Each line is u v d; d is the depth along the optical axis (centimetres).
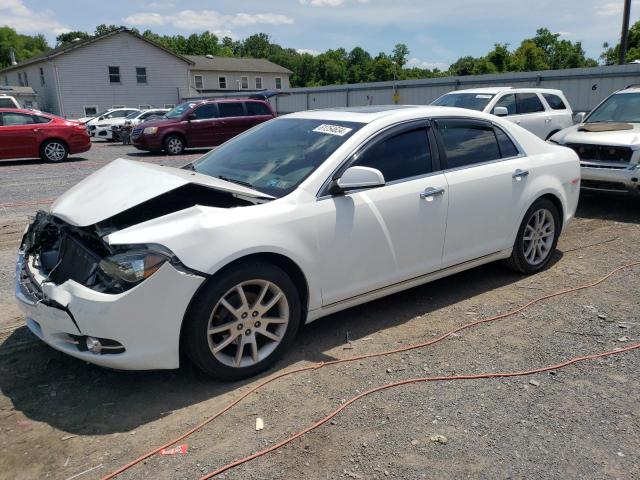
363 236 368
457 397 311
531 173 478
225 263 305
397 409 300
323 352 367
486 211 443
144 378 337
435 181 407
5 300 466
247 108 1916
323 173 357
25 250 367
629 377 331
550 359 353
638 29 4725
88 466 259
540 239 509
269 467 256
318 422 289
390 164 390
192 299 303
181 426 289
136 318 289
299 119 440
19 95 3888
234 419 294
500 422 287
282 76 6212
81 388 327
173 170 386
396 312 432
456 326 404
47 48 10762
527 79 2066
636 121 822
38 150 1564
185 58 4212
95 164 1543
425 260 411
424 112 422
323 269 353
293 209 339
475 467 254
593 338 382
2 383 333
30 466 260
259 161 399
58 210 340
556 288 477
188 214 311
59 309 299
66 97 3853
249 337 330
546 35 6906
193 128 1828
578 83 1916
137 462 261
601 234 656
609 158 733
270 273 328
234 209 326
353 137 378
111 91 3997
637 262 544
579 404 303
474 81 2269
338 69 9331
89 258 314
